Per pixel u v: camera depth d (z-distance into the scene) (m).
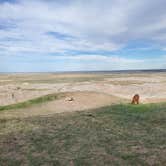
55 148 7.68
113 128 9.95
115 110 13.93
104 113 13.12
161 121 10.92
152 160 6.63
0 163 6.62
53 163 6.55
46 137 8.81
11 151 7.49
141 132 9.33
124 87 43.44
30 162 6.65
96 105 18.14
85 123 10.82
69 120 11.49
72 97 20.02
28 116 13.63
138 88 41.44
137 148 7.57
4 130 9.91
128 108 14.38
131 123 10.77
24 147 7.82
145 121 11.05
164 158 6.75
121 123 10.78
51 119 11.87
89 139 8.52
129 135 8.95
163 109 13.65
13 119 12.27
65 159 6.79
